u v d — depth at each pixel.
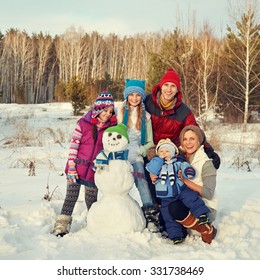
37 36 64.38
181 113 4.83
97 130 4.65
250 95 24.50
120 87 44.91
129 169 4.45
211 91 23.88
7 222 4.67
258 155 11.52
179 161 4.47
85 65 58.66
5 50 56.44
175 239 4.32
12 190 6.46
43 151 11.26
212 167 4.48
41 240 4.21
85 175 4.63
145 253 4.02
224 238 4.42
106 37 66.12
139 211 4.51
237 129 19.97
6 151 11.34
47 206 5.21
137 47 58.25
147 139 4.75
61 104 38.00
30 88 57.28
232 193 6.50
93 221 4.41
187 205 4.30
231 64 23.92
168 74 4.71
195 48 22.83
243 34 22.17
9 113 28.23
